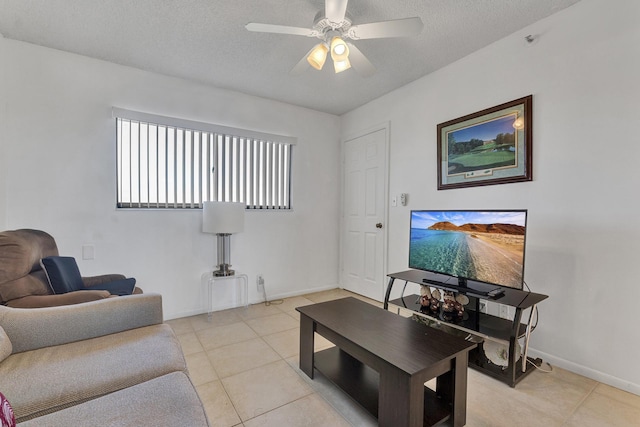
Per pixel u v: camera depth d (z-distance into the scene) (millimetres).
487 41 2326
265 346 2305
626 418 1508
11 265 1496
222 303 3180
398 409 1279
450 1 1876
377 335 1577
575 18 1918
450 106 2680
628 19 1726
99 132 2570
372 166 3543
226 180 3201
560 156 1995
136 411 882
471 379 1875
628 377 1727
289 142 3582
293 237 3674
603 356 1816
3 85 2223
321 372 1799
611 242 1790
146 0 1855
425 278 2391
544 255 2070
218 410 1565
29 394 977
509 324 2049
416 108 2994
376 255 3494
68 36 2238
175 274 2920
